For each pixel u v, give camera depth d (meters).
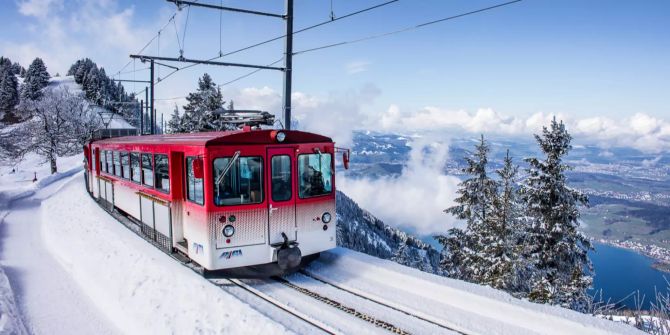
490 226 20.70
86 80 125.00
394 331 6.48
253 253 8.66
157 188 10.69
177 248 9.74
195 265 9.36
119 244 11.56
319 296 8.03
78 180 31.58
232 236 8.41
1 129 86.06
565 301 13.84
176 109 52.88
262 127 10.27
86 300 8.88
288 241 8.97
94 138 22.67
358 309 7.36
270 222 8.82
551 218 18.94
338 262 9.75
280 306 7.59
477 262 21.39
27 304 8.67
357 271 9.16
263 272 9.14
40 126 57.00
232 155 8.39
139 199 12.25
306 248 9.34
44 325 7.71
